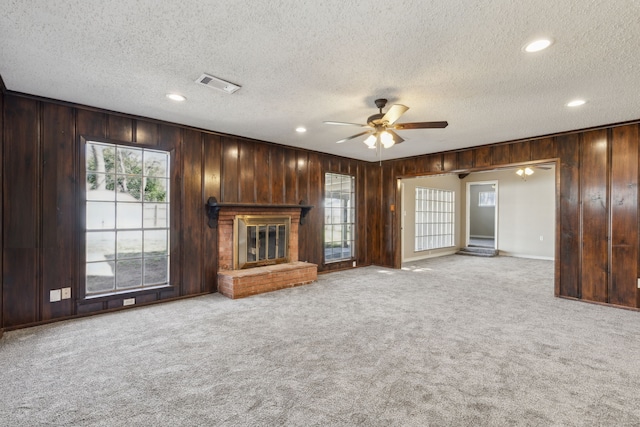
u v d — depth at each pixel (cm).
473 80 271
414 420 175
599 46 214
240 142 475
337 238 639
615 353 259
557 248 438
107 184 479
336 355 254
